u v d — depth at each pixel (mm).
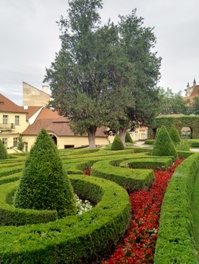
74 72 22453
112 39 23719
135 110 25531
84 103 21344
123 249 3127
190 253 2434
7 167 8891
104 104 22188
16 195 4160
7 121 32031
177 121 32906
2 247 2521
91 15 24000
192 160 9328
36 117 36406
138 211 4516
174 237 2791
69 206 4184
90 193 5668
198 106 44875
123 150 15398
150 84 27000
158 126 33500
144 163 9445
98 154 13070
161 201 5168
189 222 3312
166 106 50594
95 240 3062
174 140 19359
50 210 3902
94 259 3061
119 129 26078
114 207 3875
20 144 30641
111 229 3352
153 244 3289
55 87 22891
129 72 23859
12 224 3742
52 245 2625
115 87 23484
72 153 15289
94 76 23109
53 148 4324
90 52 23125
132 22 27203
